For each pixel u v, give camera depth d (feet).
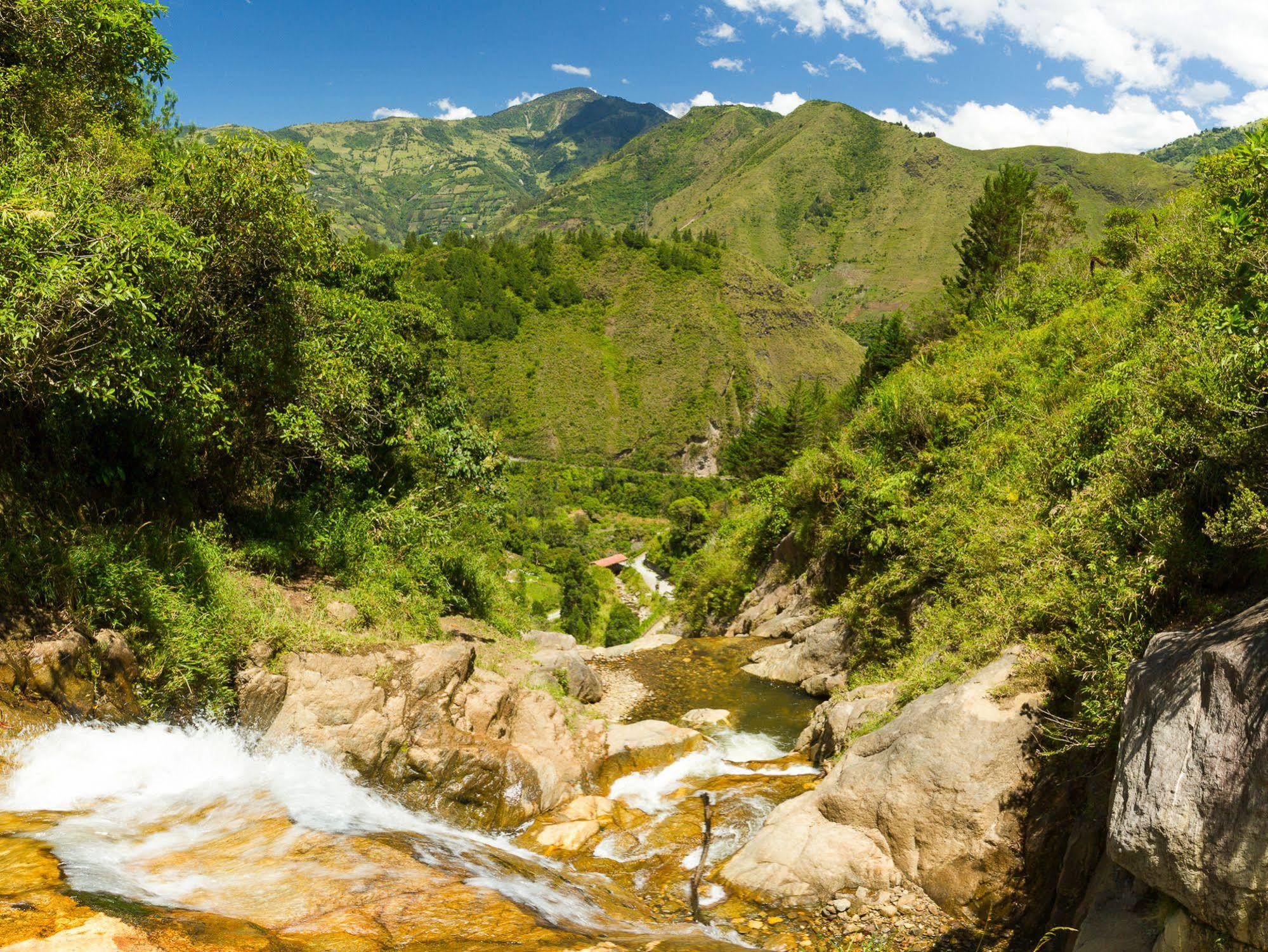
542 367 562.25
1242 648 12.72
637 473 480.64
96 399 22.99
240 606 26.35
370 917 14.51
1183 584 19.99
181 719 22.71
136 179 30.32
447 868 17.76
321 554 34.12
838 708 30.30
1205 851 11.96
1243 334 17.94
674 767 31.17
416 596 35.29
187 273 25.95
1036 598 24.77
